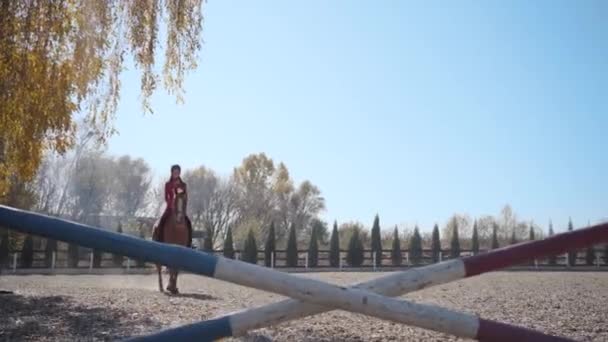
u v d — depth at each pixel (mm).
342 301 2078
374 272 32000
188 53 11625
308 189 66875
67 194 45688
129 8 11297
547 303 10234
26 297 9562
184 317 6980
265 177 64500
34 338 5480
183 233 11094
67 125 10906
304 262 39938
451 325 2072
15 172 11594
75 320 6668
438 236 41250
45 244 34219
